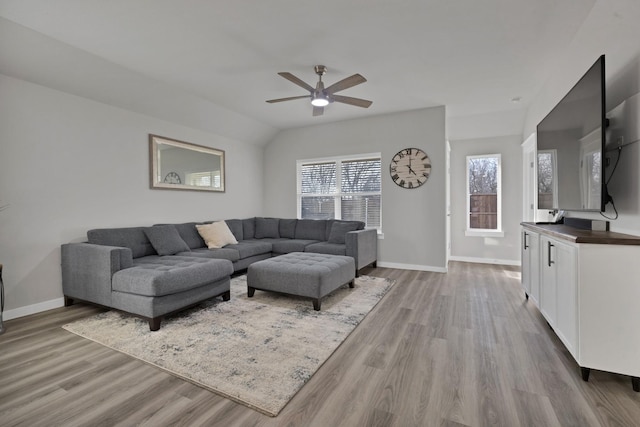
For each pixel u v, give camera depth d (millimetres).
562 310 2006
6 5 2178
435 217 4598
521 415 1456
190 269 2699
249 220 5445
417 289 3641
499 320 2658
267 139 5922
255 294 3416
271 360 1969
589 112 2084
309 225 5211
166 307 2504
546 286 2363
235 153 5438
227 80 3566
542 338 2295
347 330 2436
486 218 5387
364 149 5102
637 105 1842
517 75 3434
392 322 2627
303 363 1931
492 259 5281
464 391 1647
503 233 5191
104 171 3516
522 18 2389
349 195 5344
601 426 1379
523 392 1635
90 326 2521
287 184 5859
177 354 2051
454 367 1893
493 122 4938
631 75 1901
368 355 2053
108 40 2680
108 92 3426
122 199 3697
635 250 1615
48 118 3045
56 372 1841
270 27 2496
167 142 4230
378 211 5121
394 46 2801
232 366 1897
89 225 3367
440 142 4543
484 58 3039
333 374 1824
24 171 2877
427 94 4020
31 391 1654
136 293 2508
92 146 3402
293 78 2836
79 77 3107
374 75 3434
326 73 3361
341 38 2666
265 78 3512
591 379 1751
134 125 3840
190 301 2719
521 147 5078
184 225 4188
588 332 1703
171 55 2961
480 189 5426
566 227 2465
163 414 1477
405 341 2262
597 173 1977
